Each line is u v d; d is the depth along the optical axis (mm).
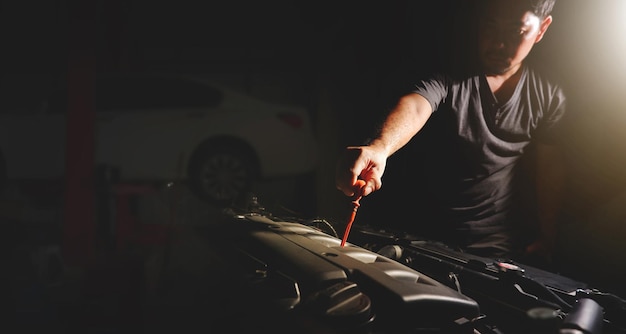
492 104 1796
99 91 4969
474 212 1989
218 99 5281
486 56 1681
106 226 3062
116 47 5012
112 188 3119
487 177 1948
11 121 4906
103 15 4852
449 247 1197
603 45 2246
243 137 5246
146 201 3074
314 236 993
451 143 1892
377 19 4934
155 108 5062
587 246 2783
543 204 2105
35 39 7410
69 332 1908
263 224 1106
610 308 824
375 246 1219
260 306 660
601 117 2186
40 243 3514
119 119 4914
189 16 7648
